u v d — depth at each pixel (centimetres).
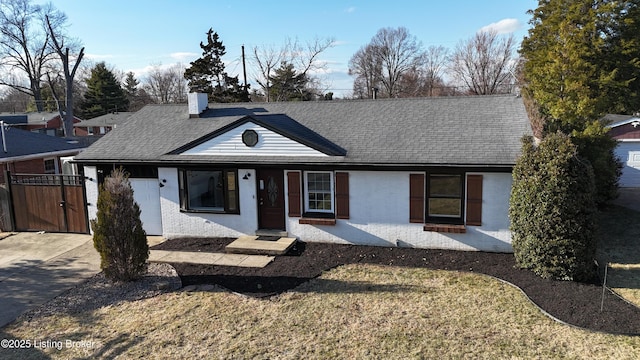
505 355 705
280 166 1309
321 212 1329
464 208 1205
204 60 3891
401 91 6569
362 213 1277
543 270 995
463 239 1209
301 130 1397
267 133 1309
